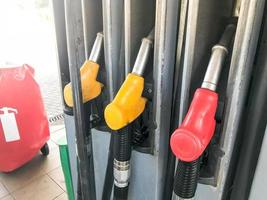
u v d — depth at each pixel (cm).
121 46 55
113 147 57
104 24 53
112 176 65
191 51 44
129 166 57
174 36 49
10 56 335
